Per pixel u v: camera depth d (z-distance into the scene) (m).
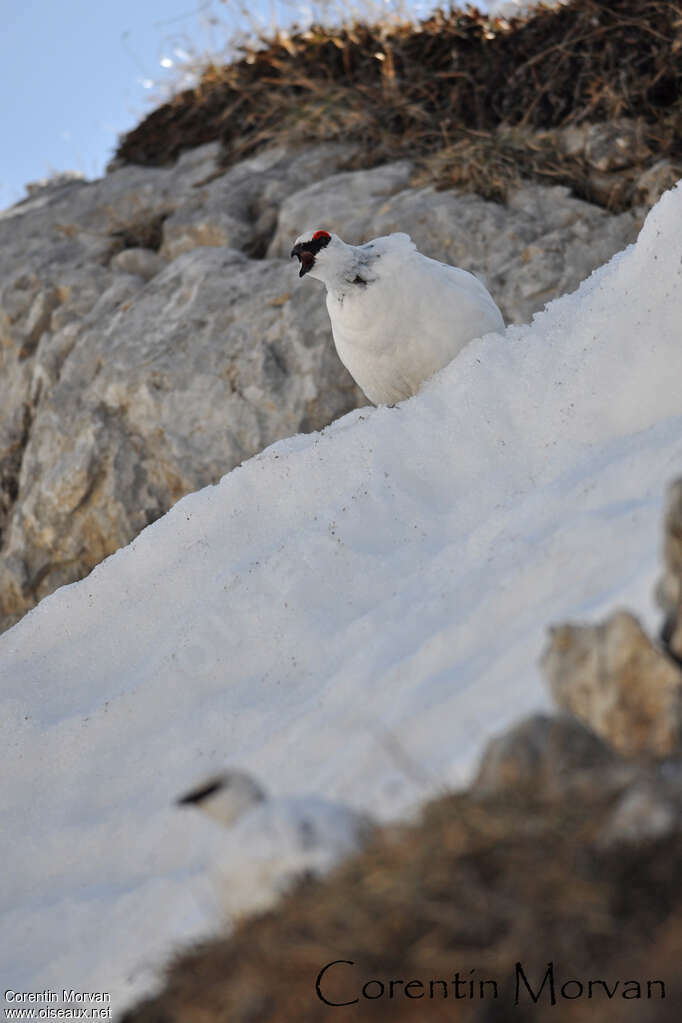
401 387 12.12
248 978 5.10
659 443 8.86
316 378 16.89
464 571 8.79
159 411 17.50
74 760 9.56
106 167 23.78
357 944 4.82
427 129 20.39
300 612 9.62
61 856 8.70
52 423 18.36
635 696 5.67
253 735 8.55
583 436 9.95
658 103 19.23
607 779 5.16
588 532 7.98
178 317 18.28
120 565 11.77
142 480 17.39
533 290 17.06
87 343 18.84
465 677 7.39
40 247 21.44
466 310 11.75
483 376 11.05
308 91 22.03
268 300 17.83
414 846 5.12
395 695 7.71
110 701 9.90
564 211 17.97
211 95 22.47
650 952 4.34
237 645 9.68
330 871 5.29
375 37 21.78
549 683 6.09
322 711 8.05
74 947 7.66
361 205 18.81
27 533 17.98
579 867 4.70
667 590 6.18
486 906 4.69
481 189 18.64
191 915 7.07
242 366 17.30
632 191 18.11
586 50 19.91
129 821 8.60
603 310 10.85
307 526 10.65
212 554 11.23
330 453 11.36
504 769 5.42
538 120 19.81
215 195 20.47
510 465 10.24
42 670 11.08
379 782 6.82
